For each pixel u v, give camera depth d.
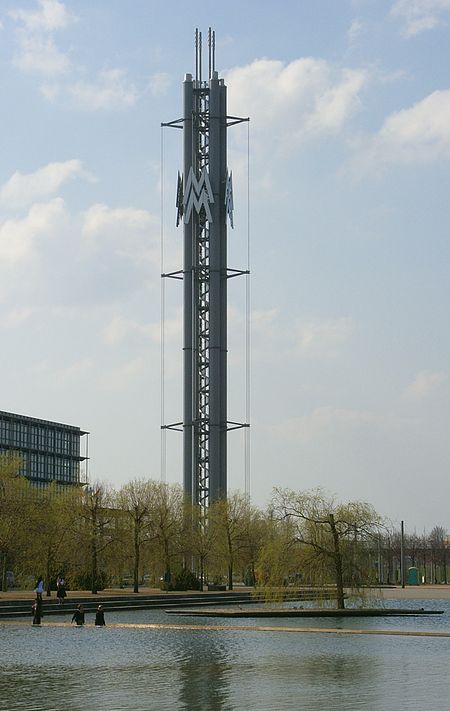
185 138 190.25
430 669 53.38
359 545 102.88
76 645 68.69
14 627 86.69
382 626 87.44
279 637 74.44
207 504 178.00
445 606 124.06
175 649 65.31
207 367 185.25
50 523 129.75
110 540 133.38
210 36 194.88
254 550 151.00
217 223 187.00
